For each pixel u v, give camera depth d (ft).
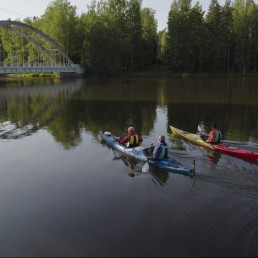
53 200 35.32
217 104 98.37
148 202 34.01
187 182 38.60
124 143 51.42
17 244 27.76
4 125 72.69
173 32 253.85
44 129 67.82
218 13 267.59
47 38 220.02
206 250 25.95
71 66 237.66
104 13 261.24
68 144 55.62
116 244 27.17
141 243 27.14
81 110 90.22
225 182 38.50
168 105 97.35
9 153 51.44
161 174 41.22
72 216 31.86
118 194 36.19
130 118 78.02
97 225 30.09
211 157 47.39
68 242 27.78
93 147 53.31
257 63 268.00
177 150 50.93
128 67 276.21
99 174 42.09
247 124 70.49
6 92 139.74
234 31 262.47
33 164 46.32
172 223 29.84
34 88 156.87
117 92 133.28
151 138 59.31
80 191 37.32
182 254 25.62
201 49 250.57
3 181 40.70
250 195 34.99
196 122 73.15
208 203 33.32
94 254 26.13
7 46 291.38
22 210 33.37
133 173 42.06
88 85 169.58
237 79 207.62
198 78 218.59
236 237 27.43
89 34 229.86
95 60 232.32
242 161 45.62
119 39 240.12
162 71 267.80
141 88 149.18
